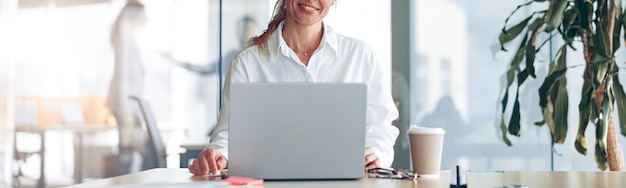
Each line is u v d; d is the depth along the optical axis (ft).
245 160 5.43
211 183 4.88
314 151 5.46
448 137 13.01
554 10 11.43
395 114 7.22
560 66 11.94
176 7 13.56
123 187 4.76
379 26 12.94
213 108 13.53
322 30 7.09
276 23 7.16
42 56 13.60
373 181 5.51
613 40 11.48
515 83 12.85
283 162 5.45
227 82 7.15
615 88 11.33
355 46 7.18
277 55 7.04
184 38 13.56
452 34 12.94
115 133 13.60
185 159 13.58
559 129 11.55
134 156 13.58
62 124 13.61
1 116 13.62
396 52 12.96
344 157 5.50
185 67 13.53
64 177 13.61
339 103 5.43
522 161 12.86
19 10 13.61
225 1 13.41
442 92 12.96
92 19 13.60
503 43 12.26
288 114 5.41
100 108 13.60
